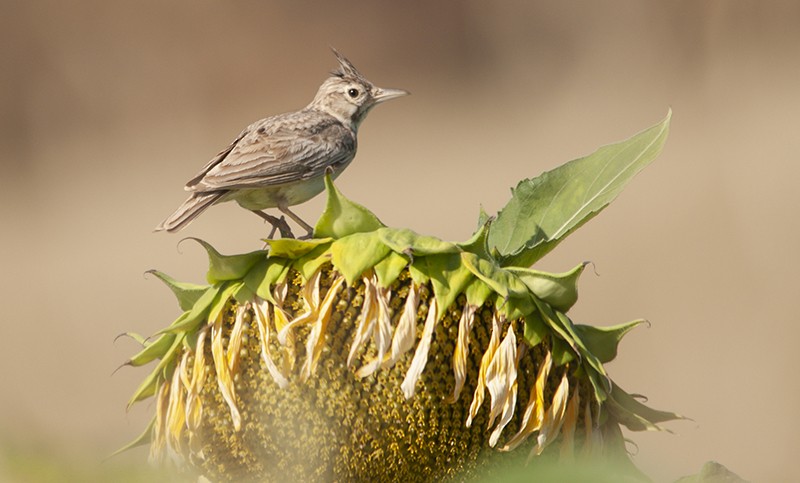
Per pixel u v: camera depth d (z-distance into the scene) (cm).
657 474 411
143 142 3103
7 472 288
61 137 3091
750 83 2714
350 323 409
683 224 2002
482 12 3328
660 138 461
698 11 2972
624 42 3077
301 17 3262
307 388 409
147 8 3198
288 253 405
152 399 454
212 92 3186
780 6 2817
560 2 3206
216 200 770
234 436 414
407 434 405
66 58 3144
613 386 404
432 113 3183
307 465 410
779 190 2072
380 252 398
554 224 457
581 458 398
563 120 3002
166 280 416
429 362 403
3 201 2966
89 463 298
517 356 396
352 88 893
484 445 404
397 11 3338
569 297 398
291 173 789
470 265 396
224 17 3244
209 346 415
